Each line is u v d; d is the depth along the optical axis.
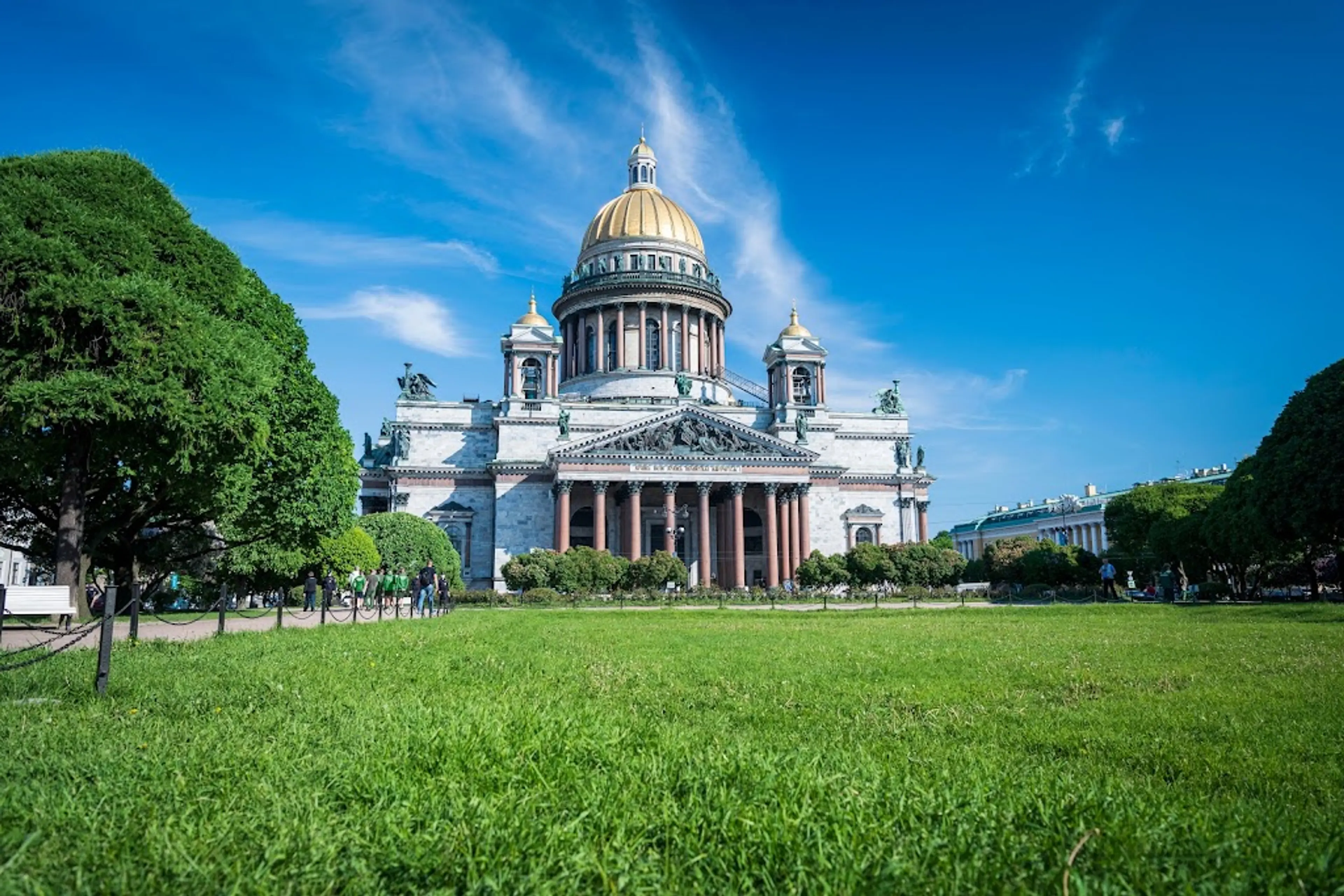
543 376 110.44
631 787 7.67
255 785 7.78
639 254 127.44
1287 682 15.78
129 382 29.77
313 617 47.09
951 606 62.22
